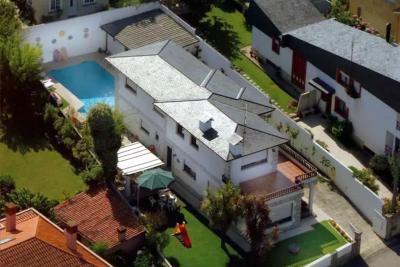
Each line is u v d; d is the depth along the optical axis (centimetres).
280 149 8775
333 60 9488
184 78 8925
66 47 10169
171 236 8219
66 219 8006
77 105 9569
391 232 8519
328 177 9031
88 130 8444
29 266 6619
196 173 8606
